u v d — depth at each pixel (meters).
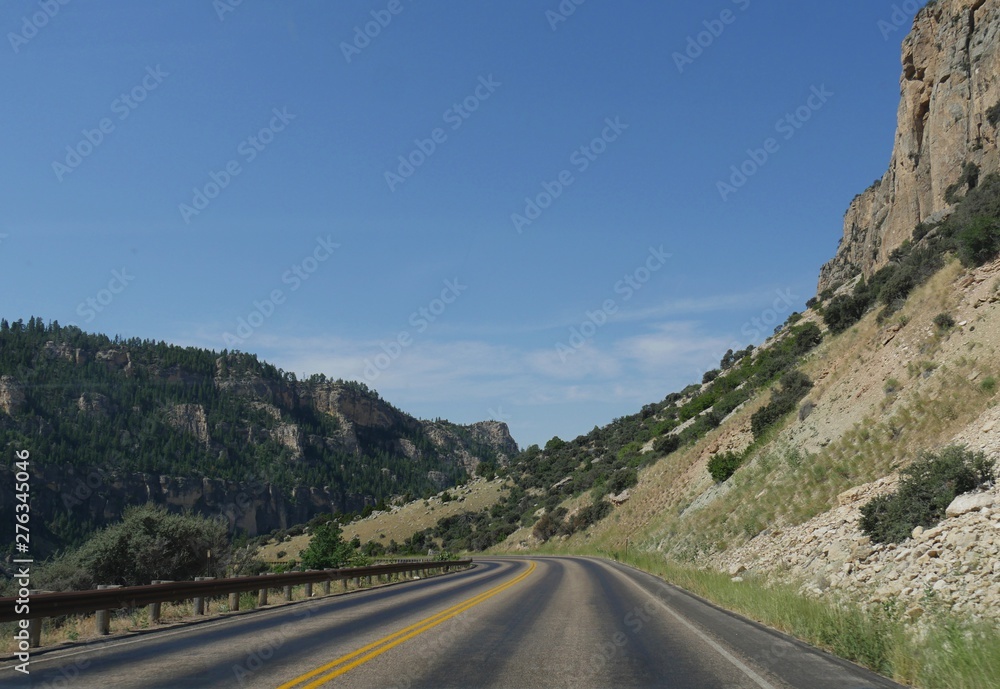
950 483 15.48
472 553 89.75
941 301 29.86
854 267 97.81
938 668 7.43
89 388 196.50
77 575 20.67
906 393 25.80
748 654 9.68
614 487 70.75
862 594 13.88
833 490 23.77
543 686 7.72
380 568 30.11
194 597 15.75
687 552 32.75
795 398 41.72
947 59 53.09
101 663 9.27
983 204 35.59
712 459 40.84
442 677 8.23
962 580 11.57
